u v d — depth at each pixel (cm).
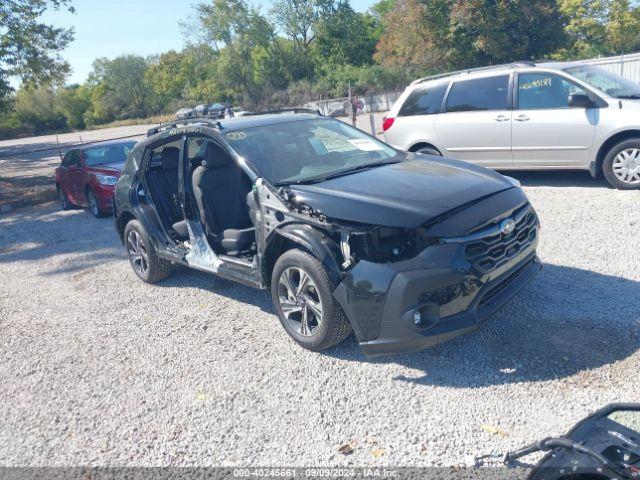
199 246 590
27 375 510
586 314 485
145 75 8475
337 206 440
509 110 909
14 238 1115
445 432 361
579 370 407
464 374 421
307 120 621
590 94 848
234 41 6019
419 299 402
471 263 411
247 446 372
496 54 3356
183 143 608
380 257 420
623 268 571
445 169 513
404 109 1038
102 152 1292
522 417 366
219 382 453
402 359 452
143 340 548
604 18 4059
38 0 2309
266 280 507
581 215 751
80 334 584
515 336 463
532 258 485
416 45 3638
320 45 5984
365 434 370
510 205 451
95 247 948
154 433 398
